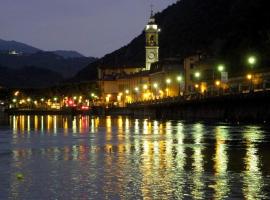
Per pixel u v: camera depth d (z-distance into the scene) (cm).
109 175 4225
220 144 6731
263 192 3512
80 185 3822
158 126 12194
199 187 3681
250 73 14288
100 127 12550
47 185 3834
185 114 16862
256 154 5488
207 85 18038
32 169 4603
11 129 12156
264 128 10081
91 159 5294
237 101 12388
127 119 18688
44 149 6494
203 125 11925
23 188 3734
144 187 3722
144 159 5212
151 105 19775
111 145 6938
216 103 13700
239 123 12225
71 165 4841
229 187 3666
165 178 4041
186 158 5234
